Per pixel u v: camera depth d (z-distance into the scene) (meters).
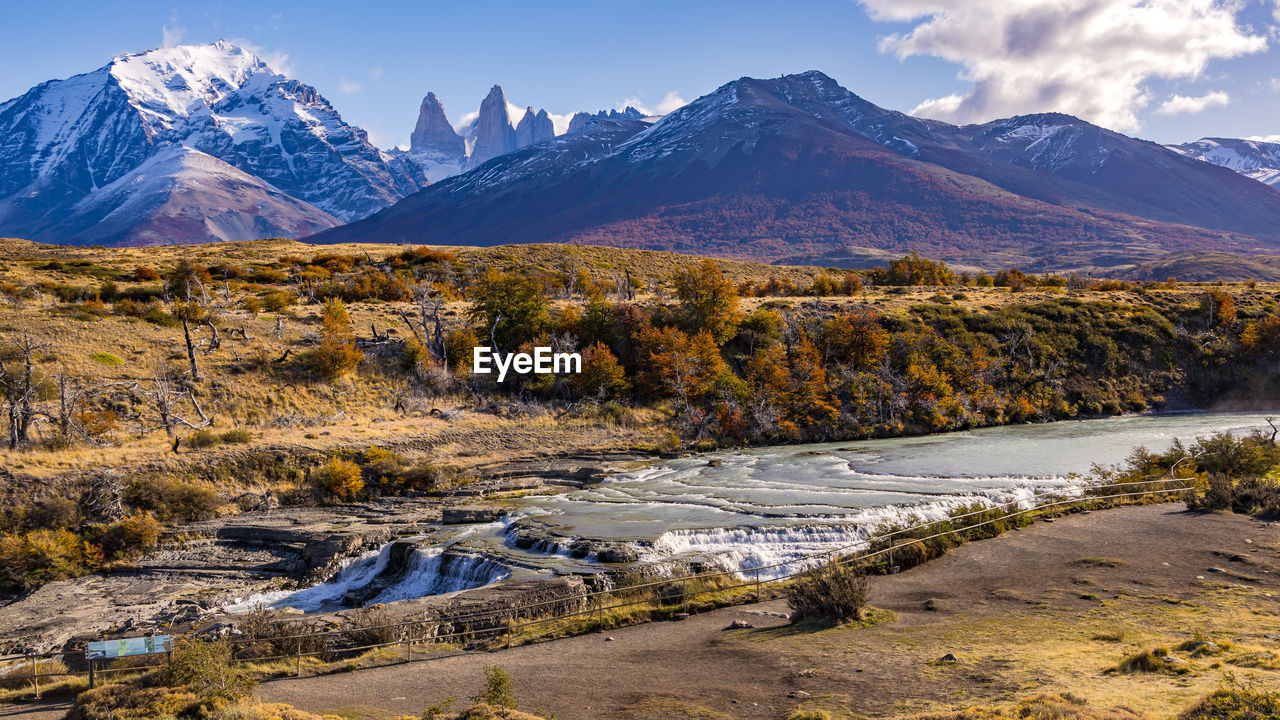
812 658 20.73
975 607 25.50
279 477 52.56
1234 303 104.88
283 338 77.38
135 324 74.38
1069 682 16.77
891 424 76.56
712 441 71.19
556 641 25.25
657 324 90.38
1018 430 76.38
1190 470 46.09
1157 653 17.73
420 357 76.81
